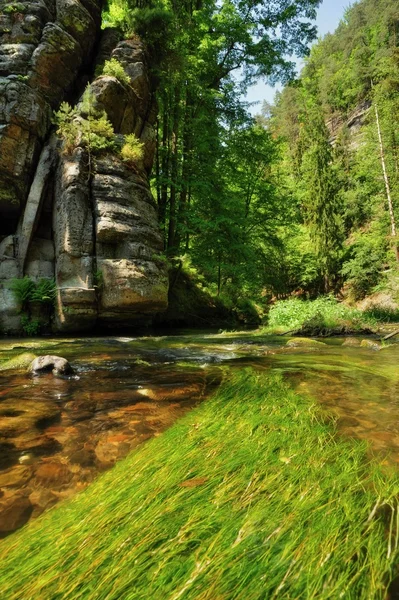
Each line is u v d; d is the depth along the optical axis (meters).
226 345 7.35
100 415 2.55
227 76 17.47
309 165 34.66
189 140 15.55
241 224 15.98
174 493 1.36
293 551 1.02
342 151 42.62
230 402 2.75
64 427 2.30
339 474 1.51
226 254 16.28
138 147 11.45
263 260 18.89
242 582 0.89
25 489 1.51
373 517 1.21
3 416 2.52
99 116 11.16
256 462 1.62
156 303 10.66
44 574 0.94
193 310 15.95
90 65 12.90
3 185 10.34
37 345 7.09
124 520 1.18
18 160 10.45
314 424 2.20
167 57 13.92
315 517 1.19
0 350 6.30
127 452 1.91
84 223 9.92
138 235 10.58
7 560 1.02
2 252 10.20
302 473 1.51
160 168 16.27
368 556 1.01
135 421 2.42
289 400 2.78
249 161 17.83
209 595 0.85
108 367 4.63
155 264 10.93
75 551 1.03
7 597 0.87
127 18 13.24
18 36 10.82
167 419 2.46
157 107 14.20
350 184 37.38
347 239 34.66
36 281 10.02
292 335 9.55
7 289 9.74
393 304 20.55
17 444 2.01
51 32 10.96
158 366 4.71
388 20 48.75
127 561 0.98
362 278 25.33
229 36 15.80
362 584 0.91
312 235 31.78
